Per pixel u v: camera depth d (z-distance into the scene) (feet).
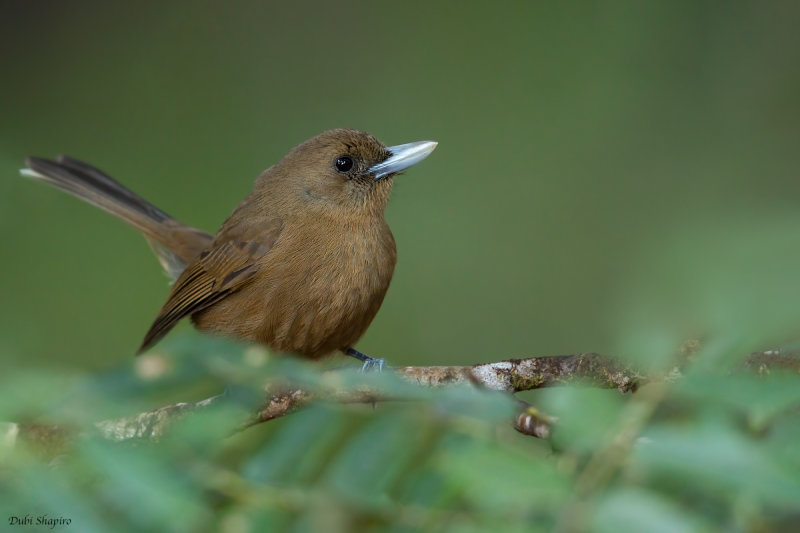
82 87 49.16
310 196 28.55
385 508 12.17
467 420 11.54
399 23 49.47
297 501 12.50
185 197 45.68
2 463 10.98
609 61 44.98
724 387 10.71
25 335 38.52
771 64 42.06
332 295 27.96
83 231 41.96
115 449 11.13
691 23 43.50
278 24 50.62
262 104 48.49
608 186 43.04
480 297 42.04
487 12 47.93
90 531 10.59
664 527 9.68
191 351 11.54
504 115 45.37
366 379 11.87
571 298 41.42
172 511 10.68
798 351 11.35
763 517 10.37
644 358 12.12
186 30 50.90
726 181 40.81
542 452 11.35
